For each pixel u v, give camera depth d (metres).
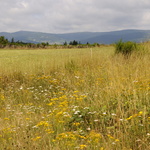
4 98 7.67
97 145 3.75
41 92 8.30
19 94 7.99
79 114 5.26
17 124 5.06
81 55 13.70
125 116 4.57
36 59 16.53
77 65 11.53
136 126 4.14
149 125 4.27
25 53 25.53
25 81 9.68
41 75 10.45
